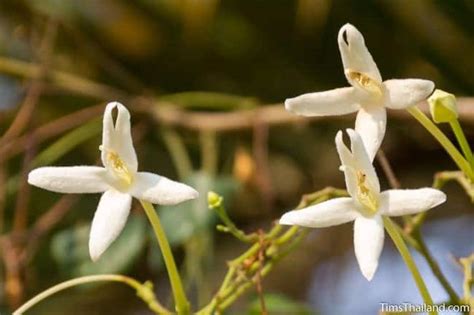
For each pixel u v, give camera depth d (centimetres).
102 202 30
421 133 48
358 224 29
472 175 30
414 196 29
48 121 48
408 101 30
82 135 42
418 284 30
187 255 39
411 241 33
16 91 49
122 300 48
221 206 33
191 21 49
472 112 39
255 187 44
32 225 45
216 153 44
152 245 39
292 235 33
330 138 49
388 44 48
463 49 47
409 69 48
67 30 48
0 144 40
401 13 47
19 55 49
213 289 45
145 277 46
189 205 39
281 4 49
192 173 40
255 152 42
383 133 30
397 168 49
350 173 29
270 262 33
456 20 46
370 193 29
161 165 46
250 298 38
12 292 38
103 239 29
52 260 44
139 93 46
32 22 49
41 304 46
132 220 39
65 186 30
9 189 42
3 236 40
